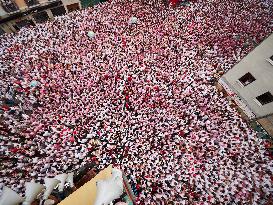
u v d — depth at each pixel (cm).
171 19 3000
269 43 1675
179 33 2811
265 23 3092
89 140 1784
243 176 1644
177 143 1809
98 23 2812
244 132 1911
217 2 3347
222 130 1916
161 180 1598
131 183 1566
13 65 2262
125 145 1775
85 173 1123
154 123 1925
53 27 2698
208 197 1538
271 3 3462
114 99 2070
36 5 2619
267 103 1850
